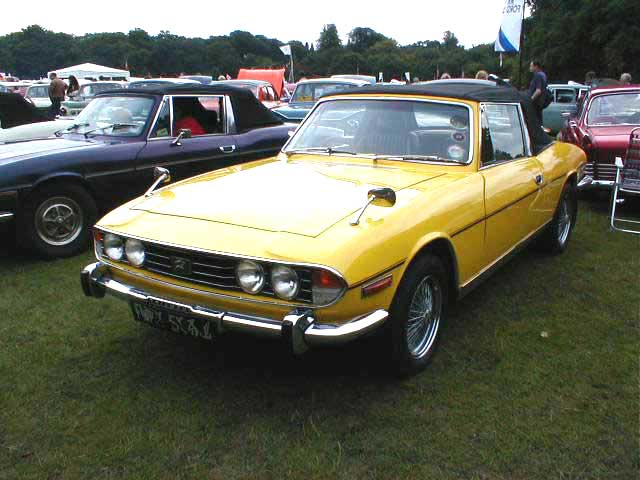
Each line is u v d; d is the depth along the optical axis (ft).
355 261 8.70
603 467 8.52
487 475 8.36
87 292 10.94
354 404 10.04
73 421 9.55
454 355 11.71
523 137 15.23
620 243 19.30
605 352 11.82
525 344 12.18
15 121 29.86
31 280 15.80
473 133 12.56
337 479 8.29
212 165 20.74
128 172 18.57
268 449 8.89
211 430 9.34
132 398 10.21
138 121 19.54
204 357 11.66
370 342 10.18
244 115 22.09
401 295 9.82
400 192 10.80
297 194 10.62
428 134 12.89
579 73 109.91
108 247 10.45
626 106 26.30
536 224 15.44
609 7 93.61
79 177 17.49
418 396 10.27
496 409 9.91
